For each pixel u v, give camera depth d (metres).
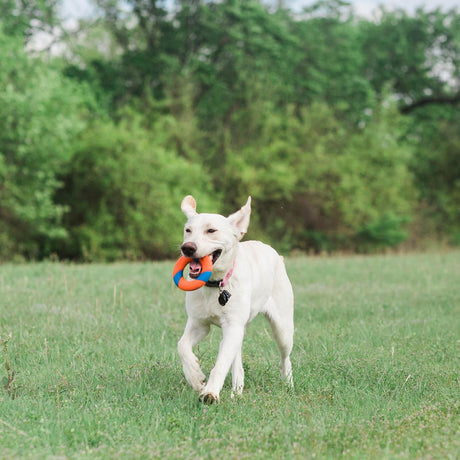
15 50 21.92
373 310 10.03
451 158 38.12
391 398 5.12
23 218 22.77
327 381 5.86
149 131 27.67
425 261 20.70
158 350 7.01
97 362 6.38
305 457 3.69
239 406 4.81
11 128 21.58
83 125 22.67
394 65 38.41
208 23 30.11
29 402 4.84
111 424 4.30
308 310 10.02
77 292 10.91
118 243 25.20
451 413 4.60
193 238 4.98
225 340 5.08
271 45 30.38
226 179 28.98
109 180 24.78
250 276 5.39
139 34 32.19
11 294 10.29
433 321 9.07
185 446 3.84
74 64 29.81
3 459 3.58
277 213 30.30
